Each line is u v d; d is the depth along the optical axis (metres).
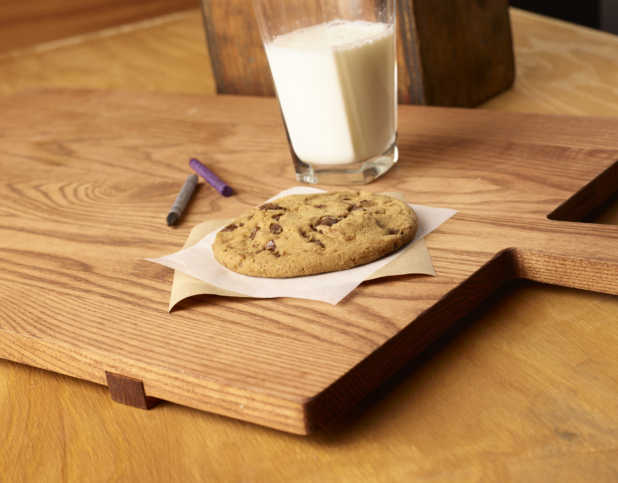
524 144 0.80
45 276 0.73
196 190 0.82
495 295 0.68
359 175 0.78
